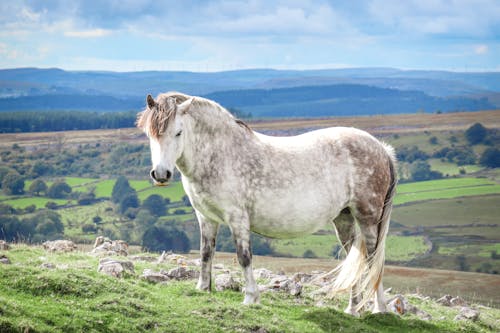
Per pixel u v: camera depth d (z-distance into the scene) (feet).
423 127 561.84
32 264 34.58
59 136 559.38
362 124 620.90
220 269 41.81
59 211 313.94
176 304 28.73
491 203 325.01
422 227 281.54
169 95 28.81
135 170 411.34
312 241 240.12
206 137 29.40
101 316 25.40
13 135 589.32
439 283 119.55
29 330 22.68
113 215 304.30
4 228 236.84
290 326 28.07
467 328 33.27
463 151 453.58
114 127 650.84
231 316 27.76
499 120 568.00
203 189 29.53
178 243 215.10
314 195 31.01
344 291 31.27
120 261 34.68
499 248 239.71
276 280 36.04
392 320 31.86
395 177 34.24
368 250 32.55
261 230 31.12
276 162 30.45
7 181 361.10
